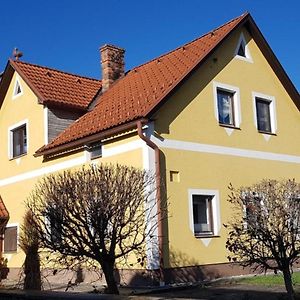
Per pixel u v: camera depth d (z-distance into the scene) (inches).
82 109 807.1
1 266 830.5
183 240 624.7
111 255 450.0
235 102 749.9
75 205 442.6
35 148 802.8
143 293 540.4
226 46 756.0
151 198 589.6
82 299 323.0
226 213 685.3
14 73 873.5
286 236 424.5
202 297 501.0
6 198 862.5
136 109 649.0
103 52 882.8
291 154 820.6
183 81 663.1
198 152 671.8
